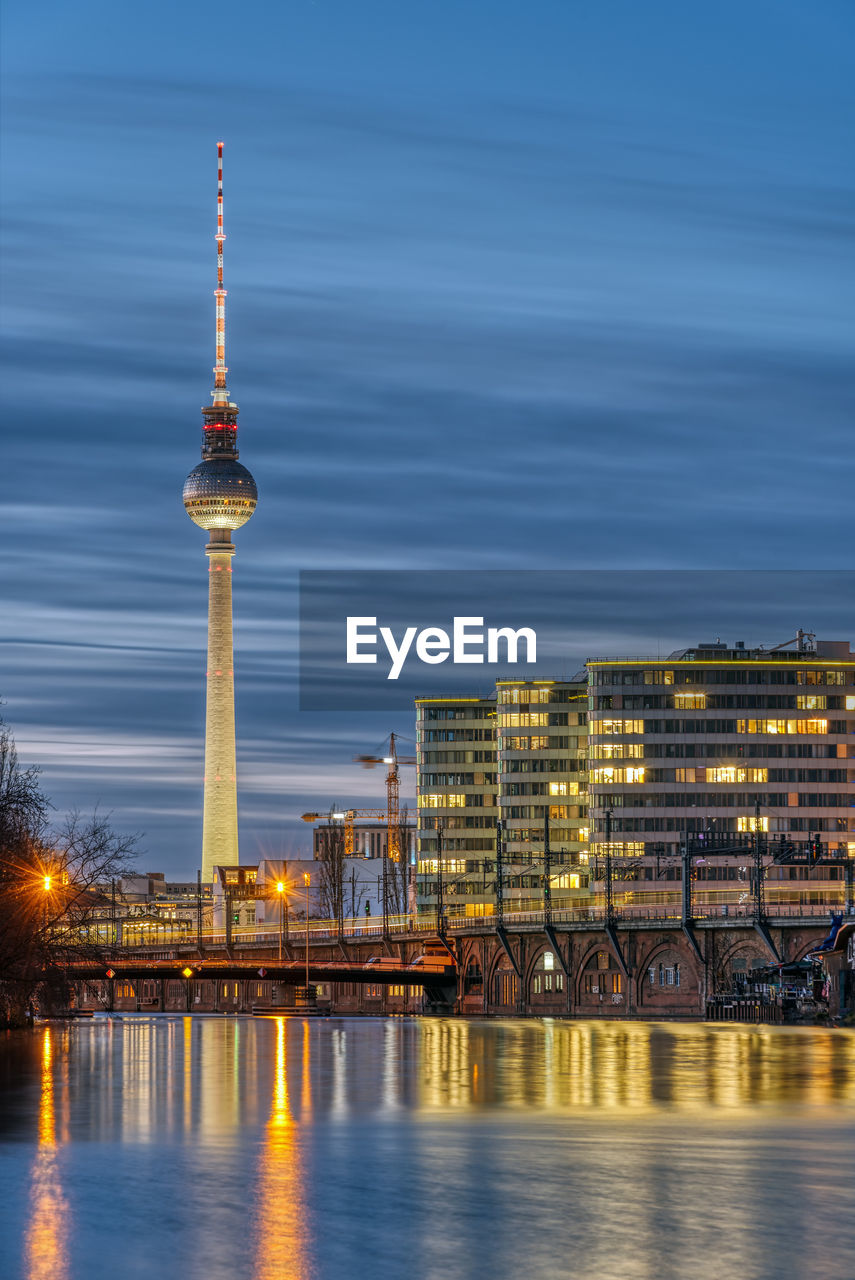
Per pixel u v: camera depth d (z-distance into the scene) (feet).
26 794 375.25
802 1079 247.70
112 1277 102.47
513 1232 114.93
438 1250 109.40
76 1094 217.77
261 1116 187.52
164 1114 189.57
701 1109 196.24
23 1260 107.14
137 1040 380.99
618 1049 344.28
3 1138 165.17
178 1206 125.29
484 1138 164.55
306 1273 103.30
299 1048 345.72
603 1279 101.35
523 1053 326.44
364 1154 152.15
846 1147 157.38
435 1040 388.78
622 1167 143.64
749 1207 123.95
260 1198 128.47
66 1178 138.31
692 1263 105.29
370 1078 249.55
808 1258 106.52
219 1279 101.86
